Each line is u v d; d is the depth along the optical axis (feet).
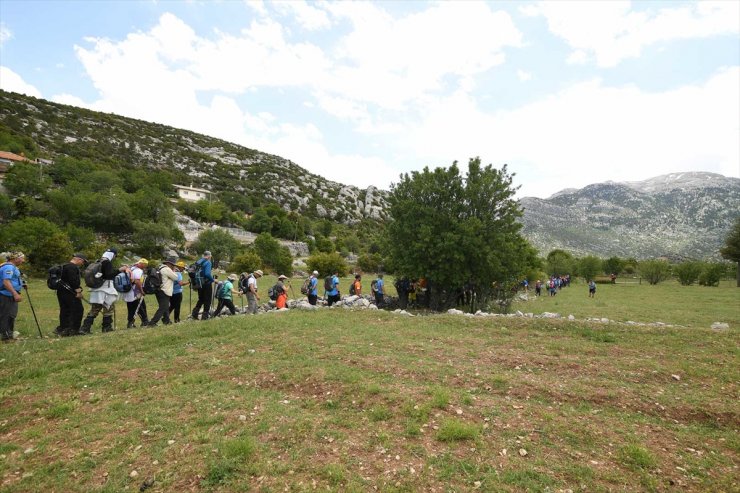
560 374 23.31
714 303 88.48
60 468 13.50
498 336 32.73
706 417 18.13
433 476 13.09
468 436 15.37
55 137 361.51
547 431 16.02
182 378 21.54
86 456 14.20
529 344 30.14
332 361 24.03
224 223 298.76
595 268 213.25
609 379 22.54
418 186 63.21
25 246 121.08
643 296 112.68
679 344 30.12
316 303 51.42
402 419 16.78
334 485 12.55
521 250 65.00
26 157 260.83
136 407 18.04
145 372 22.59
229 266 176.04
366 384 20.02
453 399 18.70
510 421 16.78
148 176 318.24
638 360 26.07
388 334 31.73
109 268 31.76
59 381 21.20
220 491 12.23
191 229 250.78
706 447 15.43
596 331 33.55
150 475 13.03
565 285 175.63
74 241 148.36
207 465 13.41
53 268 30.81
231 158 506.89
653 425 17.10
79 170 252.21
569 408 18.40
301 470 13.29
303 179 508.53
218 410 17.62
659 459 14.37
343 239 313.32
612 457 14.40
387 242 66.74
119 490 12.30
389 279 157.38
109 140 412.16
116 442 14.99
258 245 188.14
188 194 330.13
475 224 57.88
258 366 23.31
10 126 329.72
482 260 59.52
